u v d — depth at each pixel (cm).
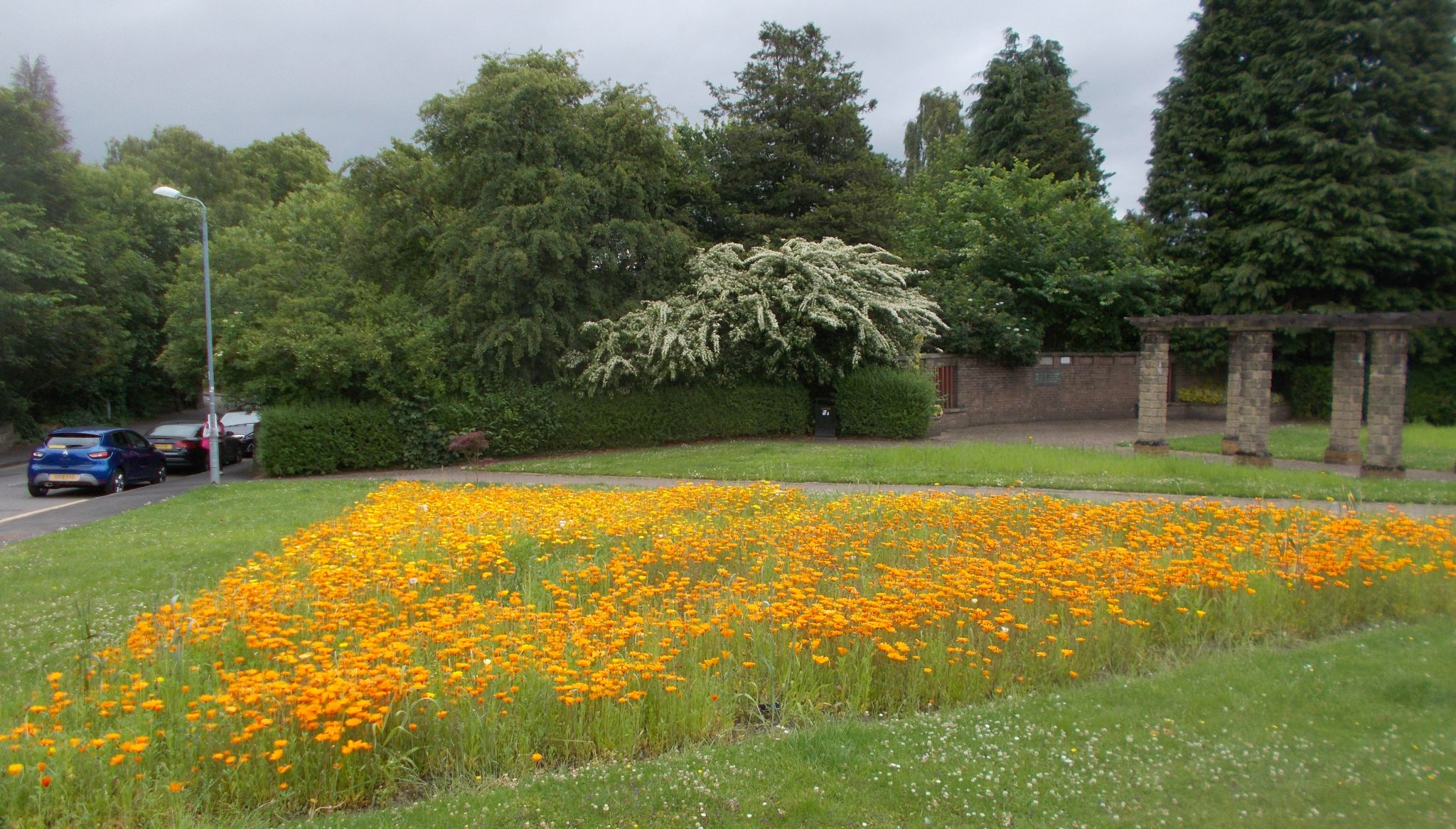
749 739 496
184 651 584
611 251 2372
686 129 3080
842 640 602
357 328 2166
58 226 3409
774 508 1152
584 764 475
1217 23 3145
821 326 2530
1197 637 664
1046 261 3145
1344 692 546
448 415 2177
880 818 402
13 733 438
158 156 5359
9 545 1174
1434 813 405
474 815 407
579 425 2319
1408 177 2786
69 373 3500
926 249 3391
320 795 444
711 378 2516
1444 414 2989
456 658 559
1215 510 1041
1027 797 419
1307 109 2923
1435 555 833
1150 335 1875
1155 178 3381
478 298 2248
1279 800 417
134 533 1234
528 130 2286
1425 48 2883
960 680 567
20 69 5219
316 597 714
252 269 2723
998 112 4256
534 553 886
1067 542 856
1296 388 3098
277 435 2064
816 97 3019
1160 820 399
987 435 2605
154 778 434
